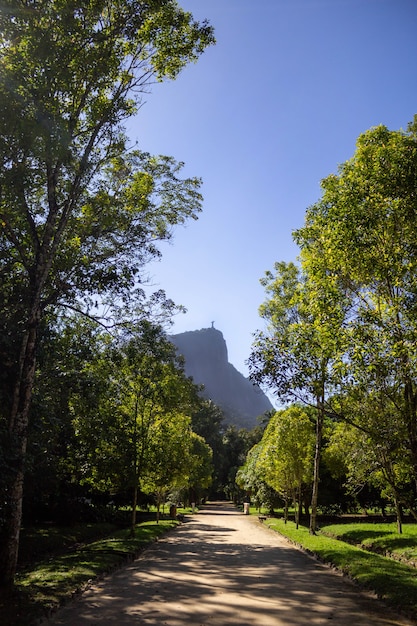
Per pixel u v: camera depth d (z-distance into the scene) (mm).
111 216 13062
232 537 23016
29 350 10188
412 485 20672
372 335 8789
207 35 12211
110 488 21328
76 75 10766
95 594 9484
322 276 9977
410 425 9469
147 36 11688
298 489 28828
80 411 17688
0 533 9547
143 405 20547
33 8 10055
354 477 22750
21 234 12062
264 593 9664
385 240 9328
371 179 9328
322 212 10430
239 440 93000
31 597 8422
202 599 9039
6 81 9406
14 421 9680
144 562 14258
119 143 12250
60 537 20953
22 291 11469
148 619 7516
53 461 19031
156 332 16094
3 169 9734
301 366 9930
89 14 10648
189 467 30672
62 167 11398
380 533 21156
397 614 7902
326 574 12195
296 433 26438
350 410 11250
